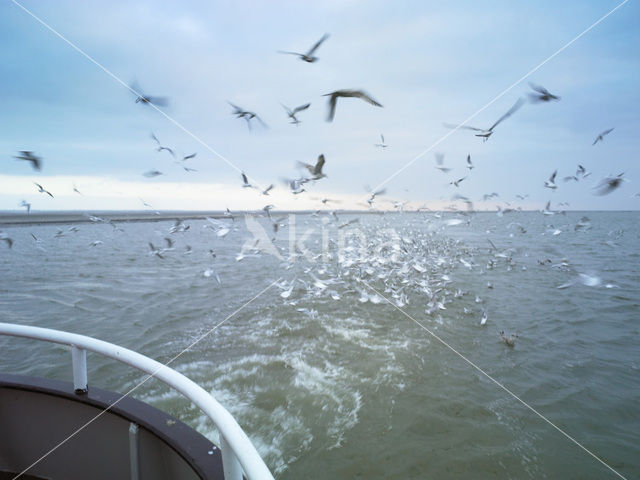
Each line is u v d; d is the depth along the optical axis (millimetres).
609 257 27156
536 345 9031
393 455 5094
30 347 8719
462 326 10266
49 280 17094
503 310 12117
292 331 9750
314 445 5273
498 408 6207
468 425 5738
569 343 9297
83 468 2379
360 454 5105
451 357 8148
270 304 12516
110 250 30344
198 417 5863
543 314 11836
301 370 7430
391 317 10984
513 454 5152
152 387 6668
